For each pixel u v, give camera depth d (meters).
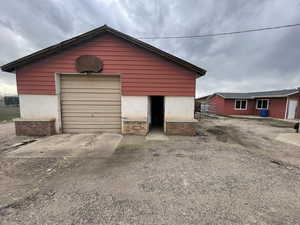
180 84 6.36
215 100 23.00
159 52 6.07
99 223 1.77
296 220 1.85
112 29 5.89
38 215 1.89
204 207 2.07
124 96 6.38
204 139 6.10
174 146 5.04
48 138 5.79
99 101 6.63
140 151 4.50
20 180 2.78
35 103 6.17
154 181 2.78
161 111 9.85
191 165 3.53
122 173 3.10
